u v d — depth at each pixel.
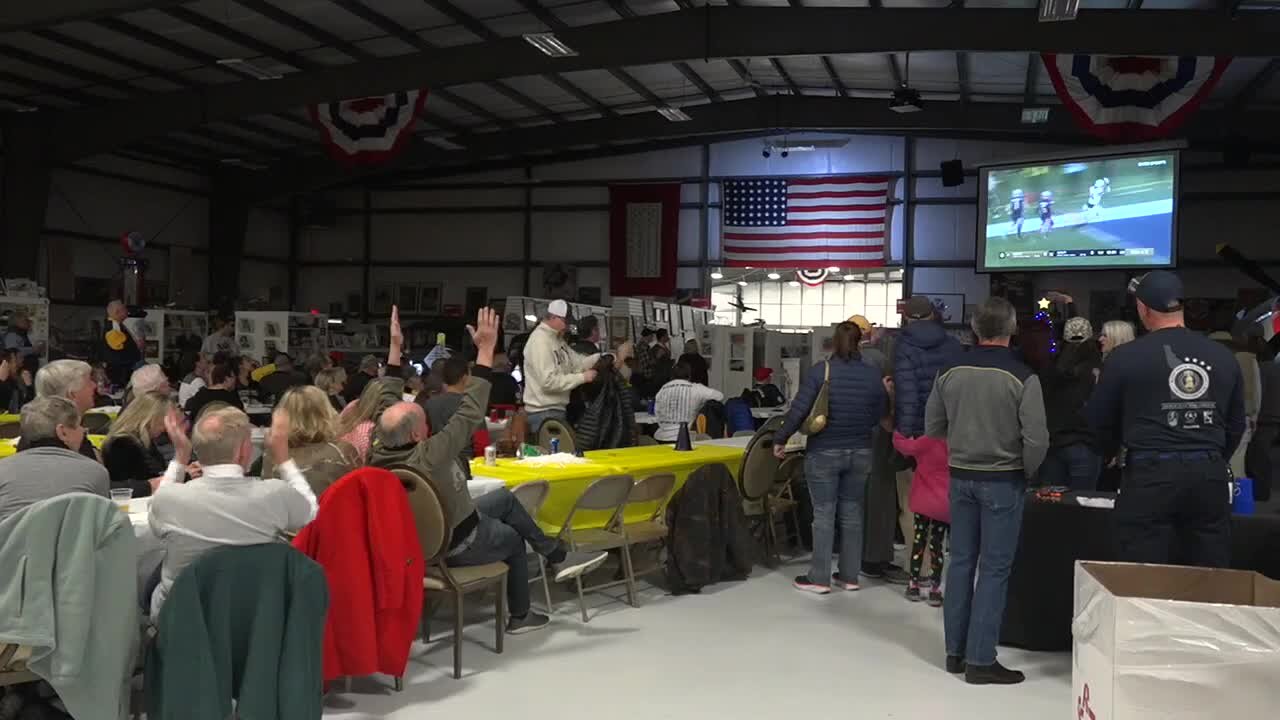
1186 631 2.05
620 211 20.42
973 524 4.10
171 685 2.67
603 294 20.72
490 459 5.37
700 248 20.11
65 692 2.61
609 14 13.25
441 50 13.05
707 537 5.51
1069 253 15.73
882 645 4.56
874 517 5.92
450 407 4.88
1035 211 16.09
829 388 5.39
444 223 21.59
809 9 11.79
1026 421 3.88
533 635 4.67
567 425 6.25
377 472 3.60
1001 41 11.20
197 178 19.58
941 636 4.71
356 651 3.52
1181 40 10.71
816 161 19.50
